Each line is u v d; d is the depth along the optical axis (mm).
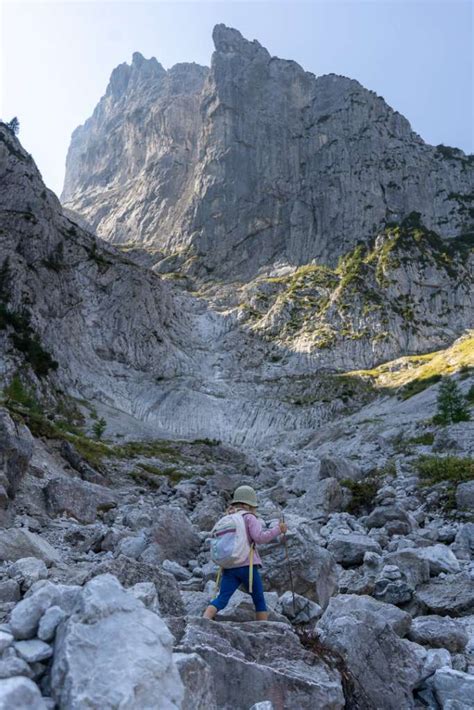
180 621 5992
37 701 3746
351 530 17344
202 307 174875
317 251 194750
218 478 30531
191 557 13188
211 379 137875
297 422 120625
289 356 150250
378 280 168750
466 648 8227
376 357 147500
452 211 197250
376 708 6031
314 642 6305
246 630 6375
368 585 10656
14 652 4160
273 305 170875
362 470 31156
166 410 120625
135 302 140625
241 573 7039
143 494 27391
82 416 96938
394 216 195000
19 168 129875
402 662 6527
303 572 10000
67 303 125312
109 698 3777
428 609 10359
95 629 4203
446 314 164125
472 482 19625
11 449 17797
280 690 5465
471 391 76625
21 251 121750
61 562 11547
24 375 94500
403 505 20141
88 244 142375
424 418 78438
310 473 28953
